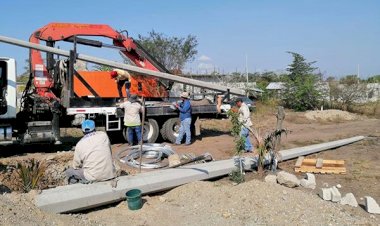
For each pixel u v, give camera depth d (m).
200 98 15.55
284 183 7.67
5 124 10.55
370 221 6.00
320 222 5.85
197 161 9.38
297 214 6.10
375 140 13.79
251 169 8.91
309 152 10.98
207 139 14.10
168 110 12.84
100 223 5.98
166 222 6.00
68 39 12.62
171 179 7.39
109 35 13.21
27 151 11.55
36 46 10.68
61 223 5.57
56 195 6.15
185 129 12.71
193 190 7.23
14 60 10.54
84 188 6.48
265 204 6.43
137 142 12.17
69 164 8.78
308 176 8.05
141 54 13.92
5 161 9.22
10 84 10.50
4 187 6.91
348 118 22.69
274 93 30.23
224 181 8.20
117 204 6.77
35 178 7.23
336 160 9.67
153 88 14.14
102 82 13.05
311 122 21.05
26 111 11.22
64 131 15.62
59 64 12.23
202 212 6.31
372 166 9.67
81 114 11.84
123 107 11.84
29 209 5.63
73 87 11.76
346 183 8.21
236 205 6.47
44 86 11.73
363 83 29.80
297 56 28.30
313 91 27.27
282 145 12.75
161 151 9.95
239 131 8.38
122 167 9.07
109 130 12.36
